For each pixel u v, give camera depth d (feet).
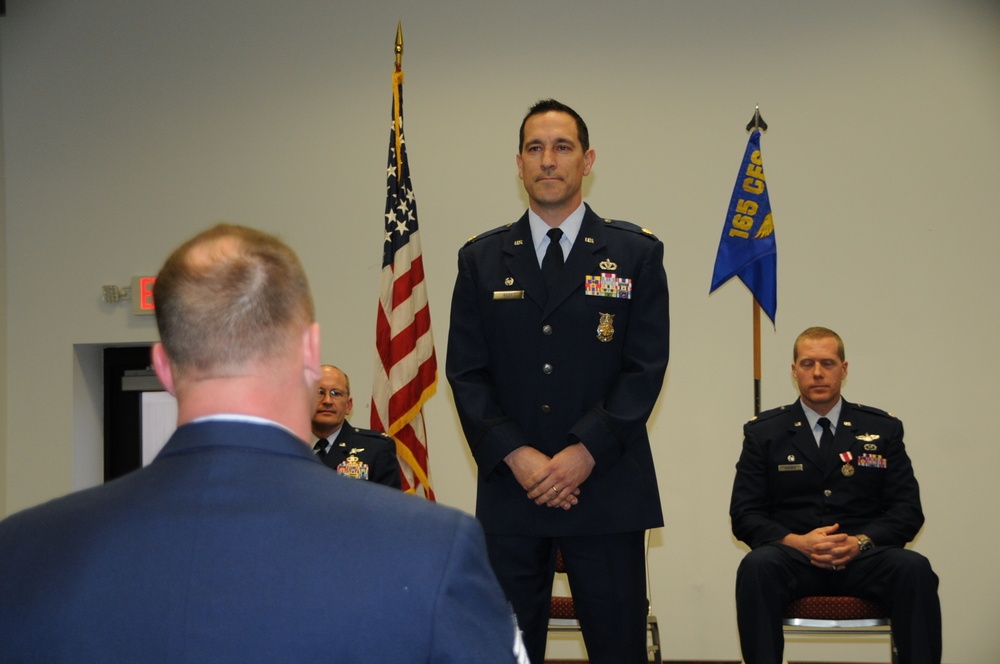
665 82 15.33
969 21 14.82
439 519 2.78
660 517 7.28
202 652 2.49
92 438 16.70
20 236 16.58
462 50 15.79
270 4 16.25
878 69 14.94
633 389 7.11
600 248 7.50
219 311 2.86
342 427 11.88
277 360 2.92
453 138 15.70
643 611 7.15
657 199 15.21
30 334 16.44
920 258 14.70
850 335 14.73
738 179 13.64
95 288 16.37
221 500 2.68
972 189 14.67
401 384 11.89
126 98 16.51
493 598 2.76
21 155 16.67
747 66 15.19
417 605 2.59
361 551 2.63
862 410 11.19
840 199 14.89
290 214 15.98
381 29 15.97
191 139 16.30
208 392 2.88
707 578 14.65
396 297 12.12
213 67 16.33
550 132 7.61
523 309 7.39
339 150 15.97
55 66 16.70
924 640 9.34
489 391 7.43
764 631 9.52
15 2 16.80
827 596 9.96
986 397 14.42
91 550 2.61
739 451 14.79
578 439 6.86
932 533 14.30
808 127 15.02
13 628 2.55
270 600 2.54
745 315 14.94
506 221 15.49
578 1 15.58
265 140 16.14
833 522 10.72
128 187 16.40
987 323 14.49
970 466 14.33
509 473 7.22
